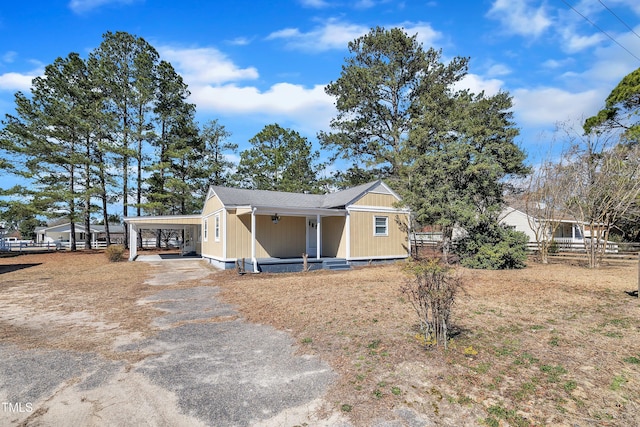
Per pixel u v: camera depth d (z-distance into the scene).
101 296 9.23
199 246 23.84
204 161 32.25
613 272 12.42
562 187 15.85
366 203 16.67
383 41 23.84
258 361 4.55
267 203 16.88
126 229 30.30
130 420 3.19
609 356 4.37
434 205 14.65
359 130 25.86
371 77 24.02
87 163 25.20
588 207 15.17
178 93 28.78
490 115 20.41
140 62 26.44
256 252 16.08
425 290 4.91
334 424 3.09
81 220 27.55
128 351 5.00
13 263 18.80
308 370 4.21
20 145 23.91
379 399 3.47
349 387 3.73
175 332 5.91
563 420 3.06
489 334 5.27
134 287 10.65
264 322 6.39
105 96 26.42
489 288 9.06
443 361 4.28
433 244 21.92
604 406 3.26
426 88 24.06
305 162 33.88
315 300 7.93
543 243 16.45
